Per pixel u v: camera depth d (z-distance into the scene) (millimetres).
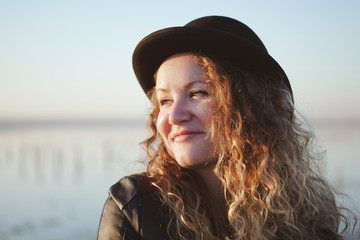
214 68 1474
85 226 15297
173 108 1454
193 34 1448
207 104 1453
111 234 1365
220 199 1600
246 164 1538
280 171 1563
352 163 34062
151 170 1603
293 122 1770
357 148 53594
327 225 1586
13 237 13516
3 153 60750
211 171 1538
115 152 56844
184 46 1504
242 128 1544
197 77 1467
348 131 124375
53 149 66312
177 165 1604
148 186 1502
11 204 20688
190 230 1440
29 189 26406
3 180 31578
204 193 1575
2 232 14289
